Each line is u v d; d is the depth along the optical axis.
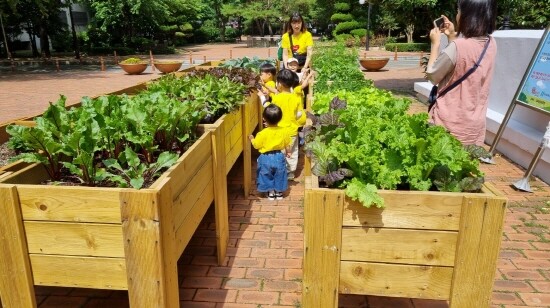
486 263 2.16
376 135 2.52
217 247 3.41
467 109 3.40
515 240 3.81
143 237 2.15
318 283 2.30
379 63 17.66
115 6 30.14
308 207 2.20
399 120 2.77
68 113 3.12
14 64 23.81
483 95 3.44
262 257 3.56
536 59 5.11
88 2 31.83
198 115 3.39
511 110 5.48
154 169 2.57
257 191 5.04
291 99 5.18
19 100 12.49
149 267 2.19
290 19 7.04
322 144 2.72
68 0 26.52
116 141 2.94
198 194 2.93
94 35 33.16
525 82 5.25
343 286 2.31
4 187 2.18
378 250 2.23
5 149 3.63
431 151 2.42
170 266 2.32
